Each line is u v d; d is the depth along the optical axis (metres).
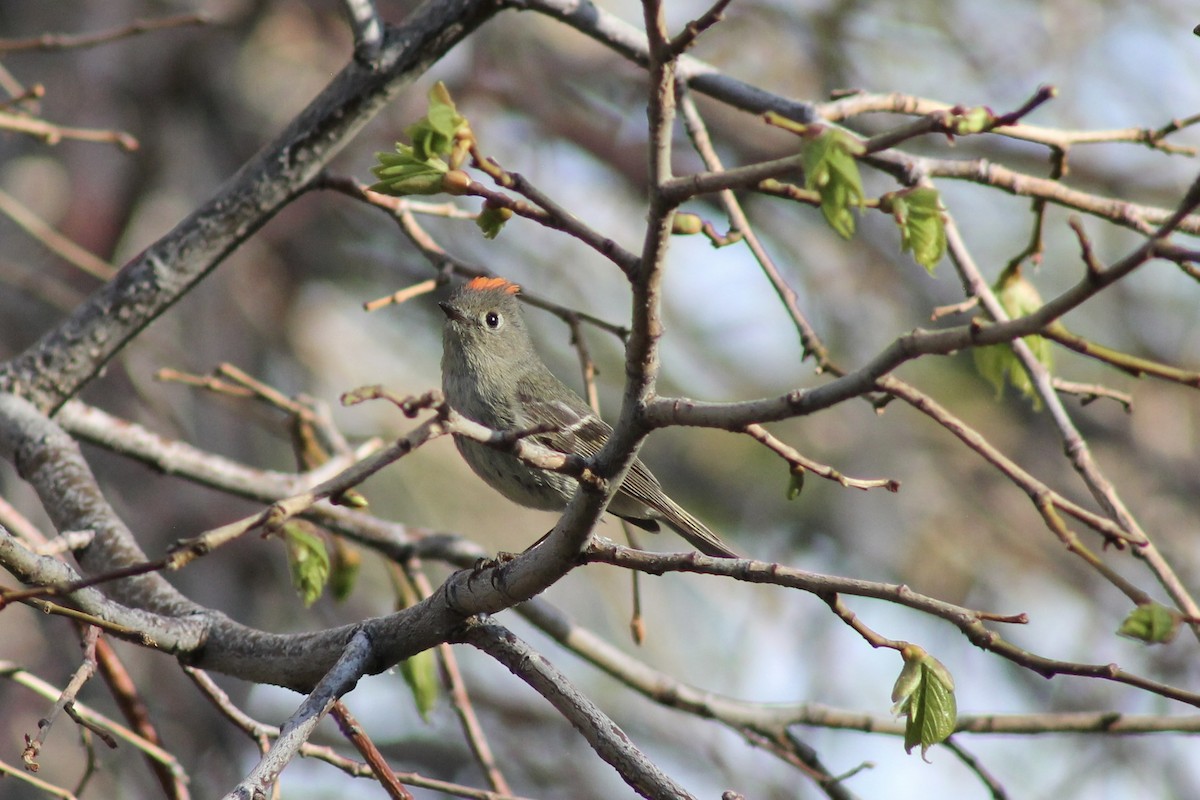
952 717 4.54
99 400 12.12
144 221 12.98
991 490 15.17
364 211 14.05
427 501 13.60
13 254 12.22
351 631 5.35
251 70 13.98
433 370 14.54
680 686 7.74
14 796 10.59
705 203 14.84
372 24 6.92
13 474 11.29
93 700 11.25
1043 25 14.03
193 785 11.71
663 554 4.76
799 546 15.05
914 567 14.77
